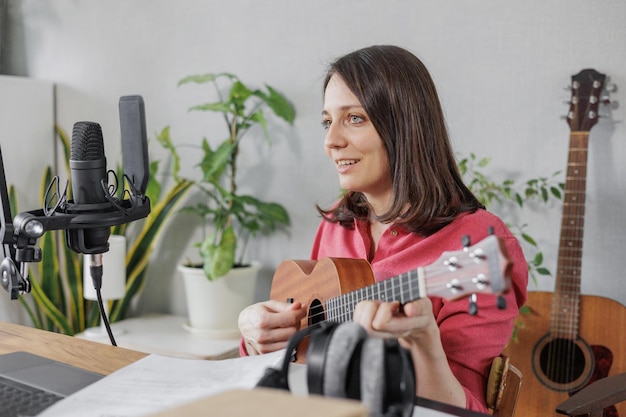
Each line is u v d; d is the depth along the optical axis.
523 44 2.23
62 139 3.16
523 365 2.01
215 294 2.54
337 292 1.29
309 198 2.64
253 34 2.71
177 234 2.93
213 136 2.82
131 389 0.85
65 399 0.82
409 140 1.34
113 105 3.06
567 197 2.06
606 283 2.15
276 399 0.56
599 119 2.13
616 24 2.10
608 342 1.96
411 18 2.40
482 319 1.25
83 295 2.98
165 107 2.94
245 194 2.78
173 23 2.89
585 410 1.47
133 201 1.06
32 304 3.00
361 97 1.33
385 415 0.68
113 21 3.03
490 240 0.78
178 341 2.52
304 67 2.61
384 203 1.43
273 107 2.57
